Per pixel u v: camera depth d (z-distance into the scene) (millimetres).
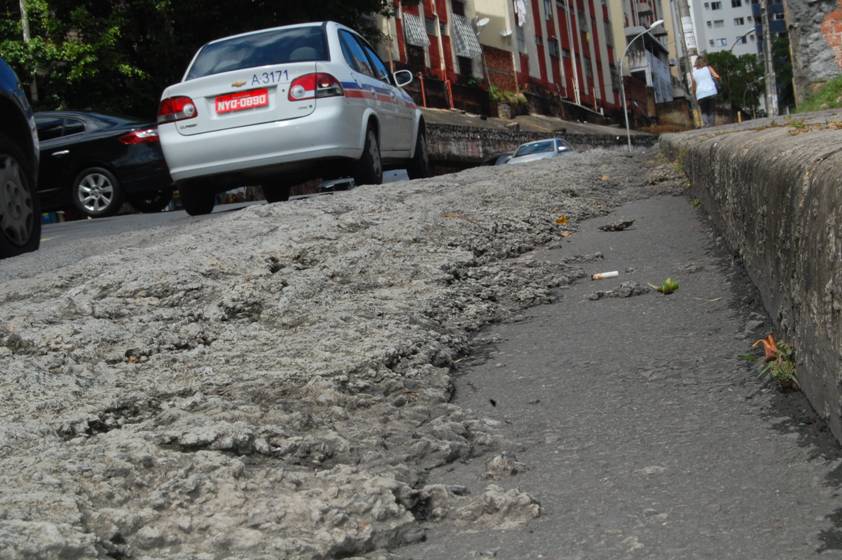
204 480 2537
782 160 3248
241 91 9656
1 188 7504
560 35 63344
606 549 2207
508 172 10523
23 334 3963
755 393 3090
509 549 2260
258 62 9977
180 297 4668
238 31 25188
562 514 2420
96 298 4715
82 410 3127
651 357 3631
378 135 10711
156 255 5711
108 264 5496
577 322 4309
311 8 25719
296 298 4590
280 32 10344
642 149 14469
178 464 2645
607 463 2715
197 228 7367
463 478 2707
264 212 7230
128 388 3391
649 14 86938
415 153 12289
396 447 2926
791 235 3000
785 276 3148
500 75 53375
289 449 2811
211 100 9727
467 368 3811
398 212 7066
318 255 5508
